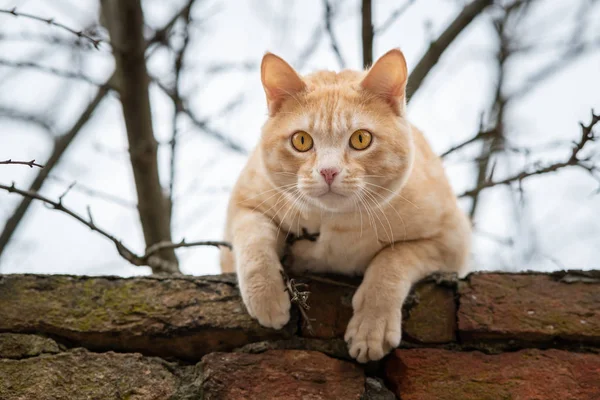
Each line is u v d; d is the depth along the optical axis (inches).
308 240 122.4
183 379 105.2
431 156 136.7
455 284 113.9
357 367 107.7
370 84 124.8
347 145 120.1
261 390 103.8
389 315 108.7
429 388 105.1
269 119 126.5
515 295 112.6
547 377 104.8
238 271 113.9
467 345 109.6
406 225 121.0
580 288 112.8
